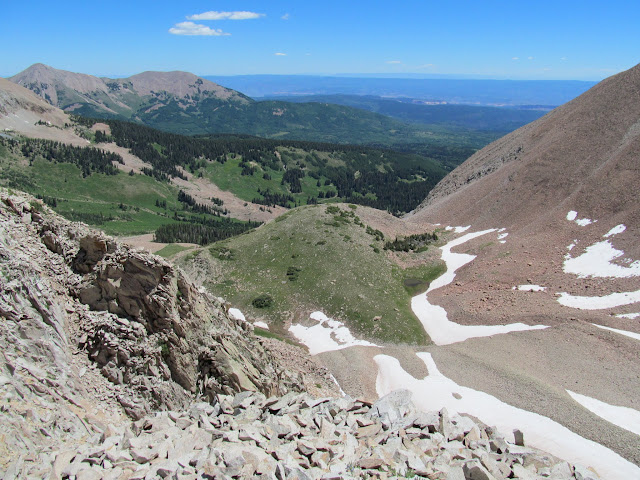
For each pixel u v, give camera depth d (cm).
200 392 3008
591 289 7700
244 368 3266
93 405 2352
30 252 2677
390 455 2302
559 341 6631
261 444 2209
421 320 8425
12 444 1722
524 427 5075
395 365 6869
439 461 2331
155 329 2908
